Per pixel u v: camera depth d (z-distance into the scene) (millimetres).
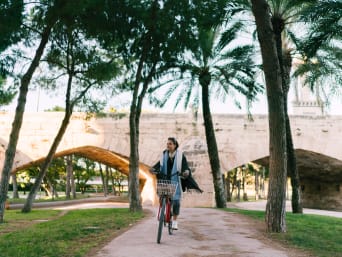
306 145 28984
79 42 17281
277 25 17000
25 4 13984
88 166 55594
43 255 5977
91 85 18859
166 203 7293
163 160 7191
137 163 16172
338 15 13172
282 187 9367
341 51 17609
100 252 5926
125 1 15031
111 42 16625
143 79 18484
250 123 29109
